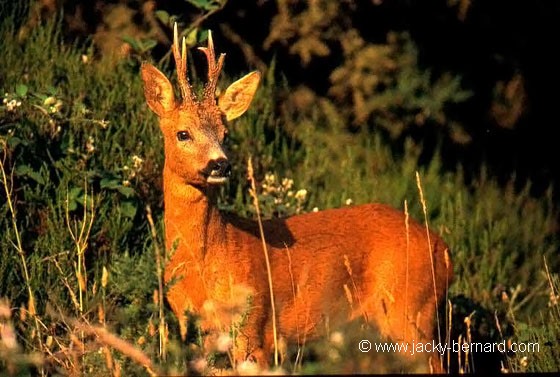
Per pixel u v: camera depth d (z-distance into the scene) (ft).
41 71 43.11
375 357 28.96
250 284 32.32
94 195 38.04
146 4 48.16
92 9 48.62
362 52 53.62
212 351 27.89
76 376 28.35
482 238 49.34
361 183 48.19
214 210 31.99
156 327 29.58
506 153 60.39
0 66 42.86
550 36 59.41
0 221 35.47
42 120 38.81
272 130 48.83
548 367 33.60
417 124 56.13
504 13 58.34
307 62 52.37
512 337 38.45
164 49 48.96
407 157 54.08
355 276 34.53
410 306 34.40
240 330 30.09
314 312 33.94
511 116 59.21
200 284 31.68
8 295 34.06
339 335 27.91
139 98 43.29
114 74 44.34
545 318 43.88
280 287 33.27
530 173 60.34
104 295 30.89
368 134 54.65
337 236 34.50
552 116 60.80
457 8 56.34
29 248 36.11
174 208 31.86
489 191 54.75
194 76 45.65
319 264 33.91
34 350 29.91
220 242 32.09
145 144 41.11
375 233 34.88
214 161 31.32
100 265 35.88
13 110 38.47
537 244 51.96
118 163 39.70
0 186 36.86
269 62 54.24
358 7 54.39
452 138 57.72
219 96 34.40
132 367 27.71
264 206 41.09
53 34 47.32
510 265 47.60
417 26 56.54
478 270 46.34
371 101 54.39
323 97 54.90
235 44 52.34
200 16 48.32
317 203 45.03
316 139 51.19
